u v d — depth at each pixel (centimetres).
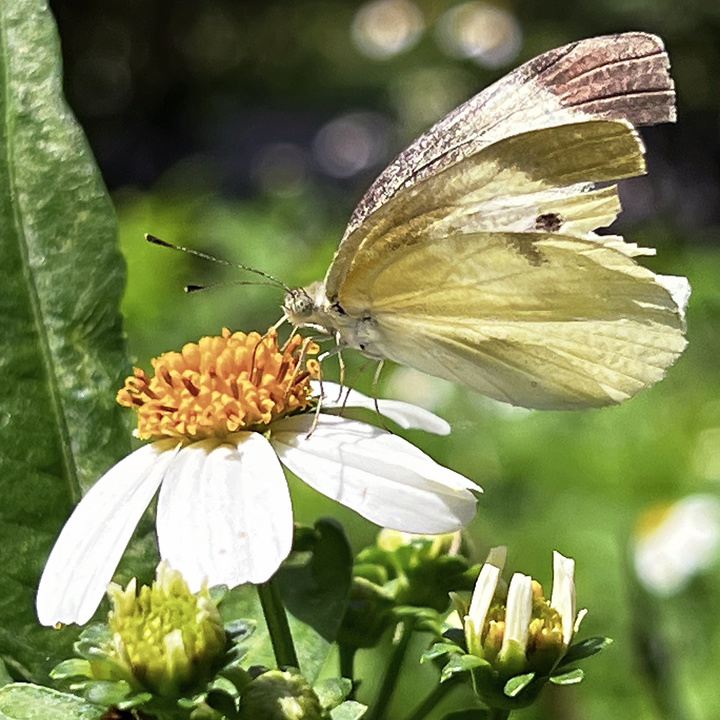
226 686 16
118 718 16
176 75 97
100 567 16
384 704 17
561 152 18
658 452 34
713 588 27
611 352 18
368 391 35
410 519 16
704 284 44
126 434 17
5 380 17
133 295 35
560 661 16
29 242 17
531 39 87
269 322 39
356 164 92
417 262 18
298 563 17
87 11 90
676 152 77
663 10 82
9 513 16
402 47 89
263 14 101
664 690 23
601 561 29
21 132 17
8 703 15
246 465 17
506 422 34
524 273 18
